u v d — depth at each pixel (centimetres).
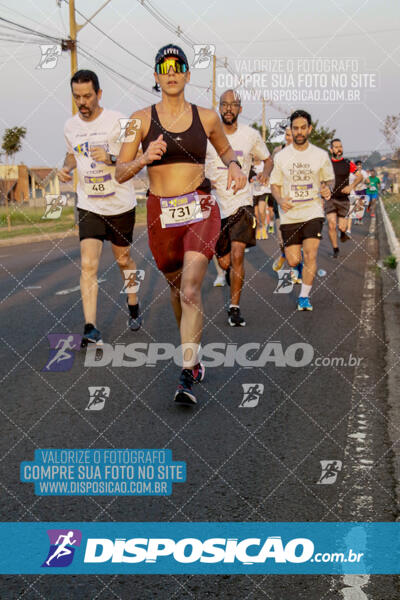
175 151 402
